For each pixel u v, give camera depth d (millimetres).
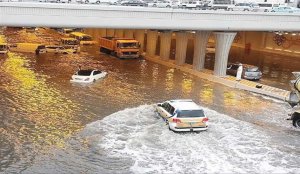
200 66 47906
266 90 38656
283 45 71438
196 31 46062
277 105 34625
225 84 42219
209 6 45656
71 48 61031
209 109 32094
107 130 26203
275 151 24047
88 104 32188
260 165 21953
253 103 35031
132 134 25562
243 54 69000
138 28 37562
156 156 22484
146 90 37906
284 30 45094
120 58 56281
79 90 36719
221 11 41438
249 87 39781
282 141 25781
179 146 23875
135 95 35750
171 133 25875
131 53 56625
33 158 21922
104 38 60562
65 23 34219
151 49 57812
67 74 43562
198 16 40469
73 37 72562
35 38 75688
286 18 44594
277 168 21703
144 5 41781
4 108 30094
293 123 28672
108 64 51594
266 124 29172
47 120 27891
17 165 21031
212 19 41250
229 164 21844
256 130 27562
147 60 56188
